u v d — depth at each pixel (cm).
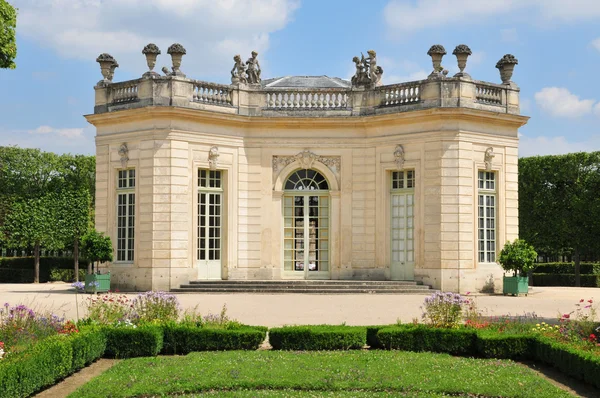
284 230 2961
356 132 2931
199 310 2038
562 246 3672
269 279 2912
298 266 2961
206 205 2844
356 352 1445
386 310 2064
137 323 1518
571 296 2638
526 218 3747
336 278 2919
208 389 1170
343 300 2355
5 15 2061
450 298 1552
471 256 2728
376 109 2897
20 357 1128
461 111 2702
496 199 2855
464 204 2719
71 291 2845
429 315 1551
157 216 2711
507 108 2875
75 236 3972
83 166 4200
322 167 2939
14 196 3994
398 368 1296
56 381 1254
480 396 1134
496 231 2852
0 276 4019
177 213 2725
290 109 2934
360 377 1227
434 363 1341
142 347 1430
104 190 2884
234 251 2884
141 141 2766
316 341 1473
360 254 2911
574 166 3619
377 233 2888
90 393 1123
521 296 2628
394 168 2841
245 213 2919
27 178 4100
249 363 1330
